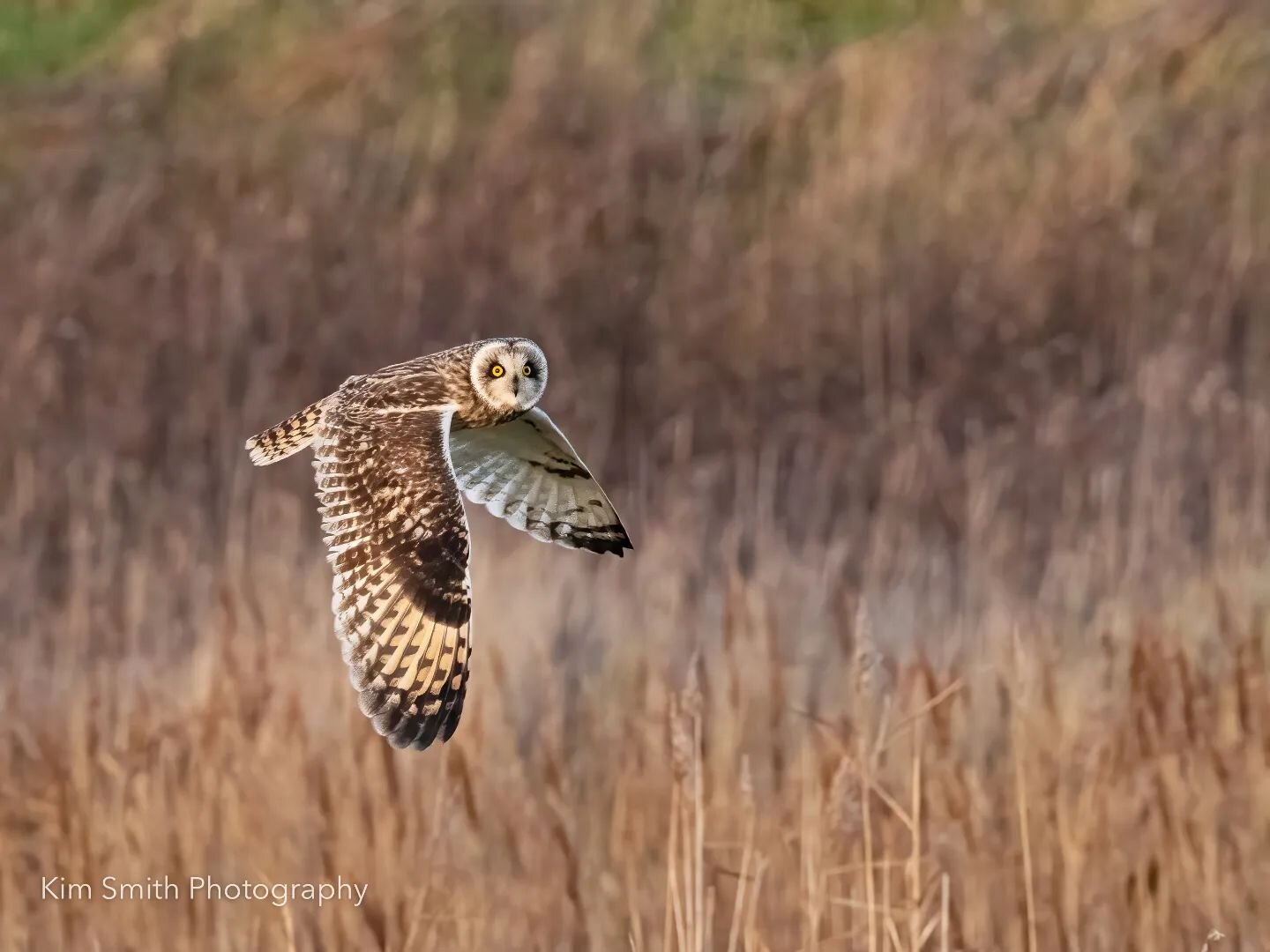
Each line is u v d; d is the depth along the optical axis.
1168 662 11.77
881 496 19.66
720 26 29.77
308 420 8.48
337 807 11.34
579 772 12.26
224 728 12.20
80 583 16.14
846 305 24.19
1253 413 19.53
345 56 28.92
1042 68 26.86
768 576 15.47
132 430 22.75
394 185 26.95
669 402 23.64
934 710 11.27
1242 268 23.72
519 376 8.65
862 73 27.41
